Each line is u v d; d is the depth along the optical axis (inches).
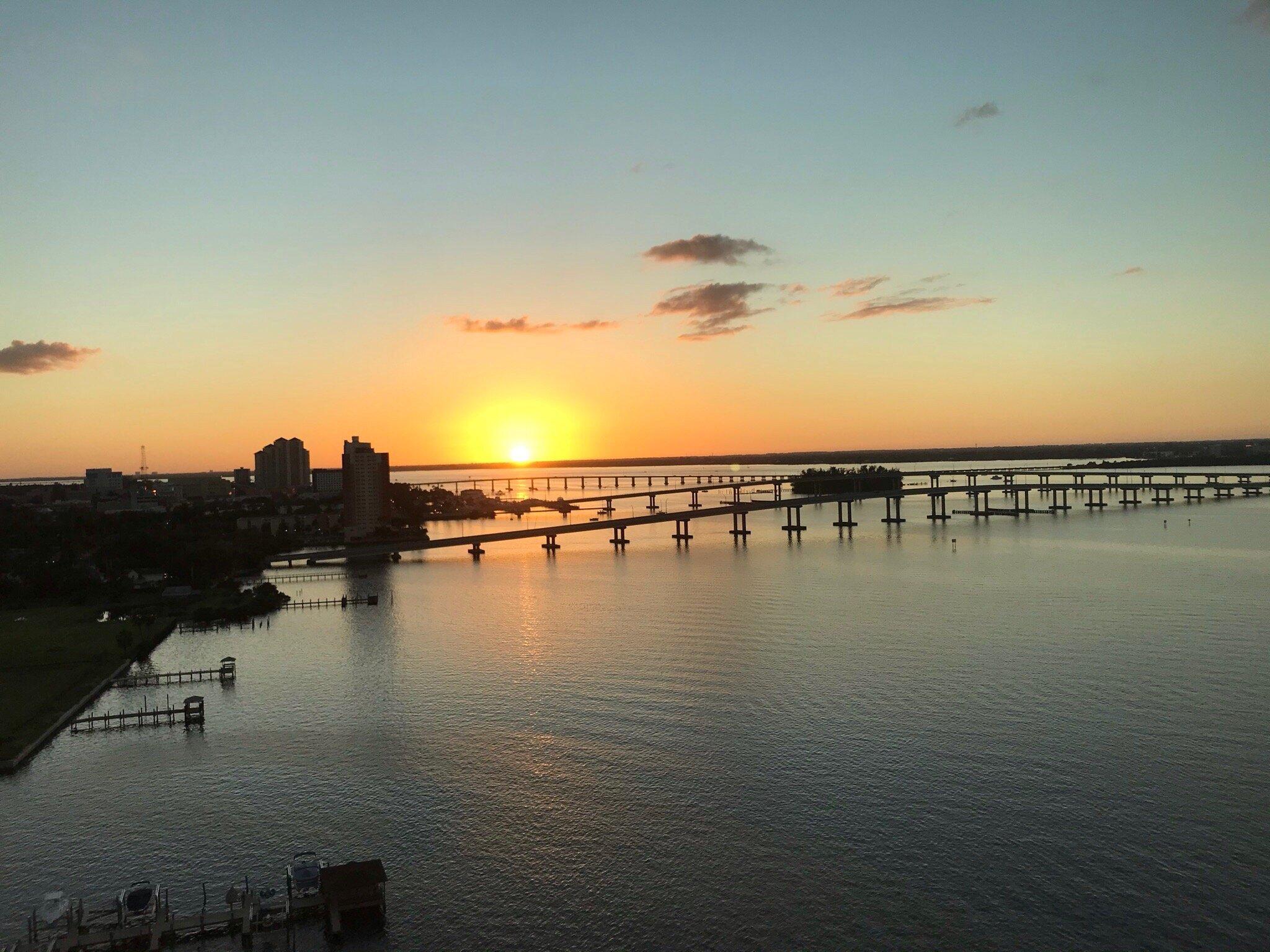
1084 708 5007.4
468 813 3939.5
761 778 4192.9
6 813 4077.3
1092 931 2992.1
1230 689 5305.1
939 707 5108.3
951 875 3336.6
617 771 4338.1
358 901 3137.3
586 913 3176.7
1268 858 3380.9
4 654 7027.6
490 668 6392.7
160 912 3149.6
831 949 2945.4
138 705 5708.7
